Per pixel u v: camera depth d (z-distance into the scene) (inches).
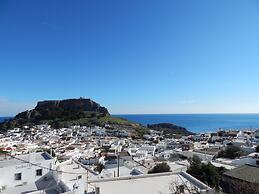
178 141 4950.8
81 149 3595.0
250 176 1310.3
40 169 1063.0
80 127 6501.0
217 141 5002.5
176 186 892.6
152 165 2335.1
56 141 4473.4
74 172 1440.7
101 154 3097.9
